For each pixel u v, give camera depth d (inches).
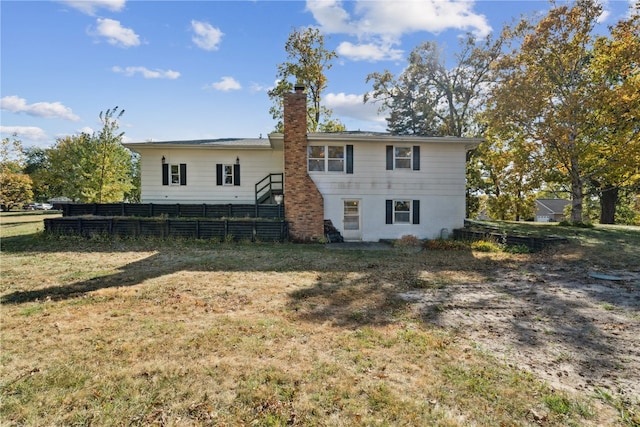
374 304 229.5
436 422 106.5
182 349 155.9
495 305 228.4
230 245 498.3
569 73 695.1
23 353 150.4
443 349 159.3
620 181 716.0
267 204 637.9
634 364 145.2
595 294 254.8
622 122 633.0
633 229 641.0
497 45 892.6
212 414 110.0
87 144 794.8
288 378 131.6
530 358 150.7
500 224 745.0
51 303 222.1
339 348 159.0
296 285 278.2
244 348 157.6
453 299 242.7
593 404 116.1
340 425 104.9
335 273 324.2
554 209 1945.1
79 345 159.0
